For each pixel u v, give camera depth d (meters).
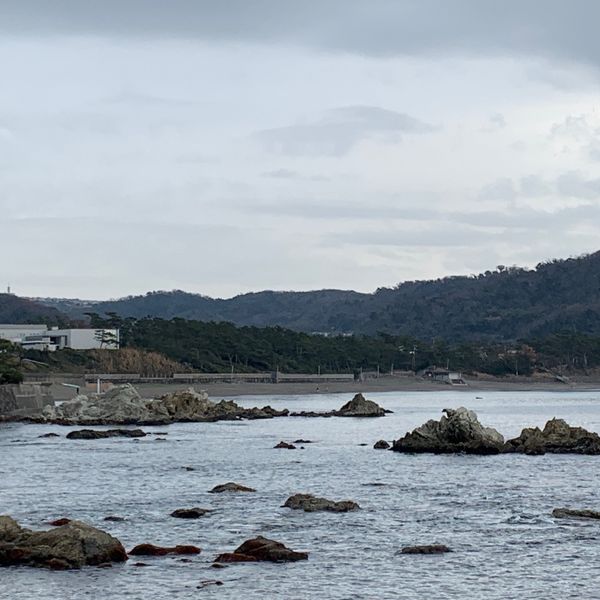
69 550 66.88
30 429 190.62
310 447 154.50
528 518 85.81
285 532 79.06
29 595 60.22
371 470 121.62
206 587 62.31
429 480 111.56
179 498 96.44
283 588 62.62
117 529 79.88
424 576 65.88
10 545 67.19
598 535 78.25
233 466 125.50
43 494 99.00
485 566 68.44
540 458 135.12
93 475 114.88
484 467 124.50
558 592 62.38
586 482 109.56
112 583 62.78
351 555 71.38
